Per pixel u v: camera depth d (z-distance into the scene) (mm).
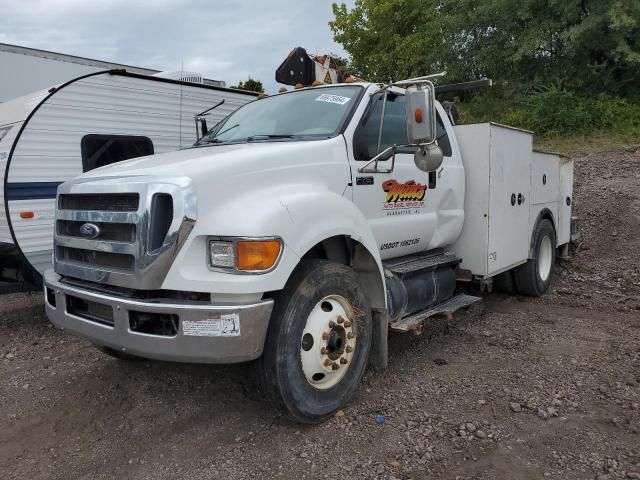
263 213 3438
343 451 3527
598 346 5273
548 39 19312
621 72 19766
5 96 13711
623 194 11531
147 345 3389
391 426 3820
